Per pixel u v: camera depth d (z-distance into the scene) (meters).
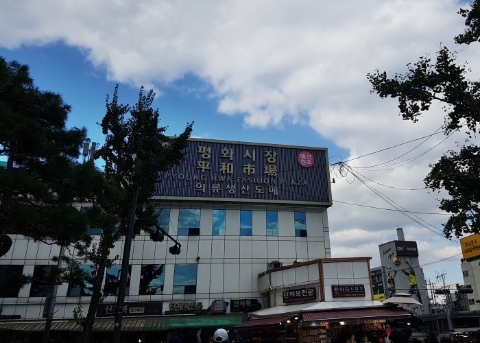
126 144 15.09
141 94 15.73
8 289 10.45
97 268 14.38
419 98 10.25
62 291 22.09
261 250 24.59
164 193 24.42
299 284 20.55
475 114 9.77
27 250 22.84
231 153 26.22
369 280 19.77
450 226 9.52
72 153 10.78
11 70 9.72
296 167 26.78
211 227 24.67
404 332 6.93
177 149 15.65
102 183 9.65
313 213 26.23
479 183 9.22
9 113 8.22
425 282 57.75
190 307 22.45
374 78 10.77
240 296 23.30
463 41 9.95
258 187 25.69
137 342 21.98
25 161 9.77
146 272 23.16
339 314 17.72
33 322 20.86
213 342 7.55
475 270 68.44
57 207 8.84
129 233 12.75
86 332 13.16
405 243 59.81
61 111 10.98
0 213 8.80
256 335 21.72
